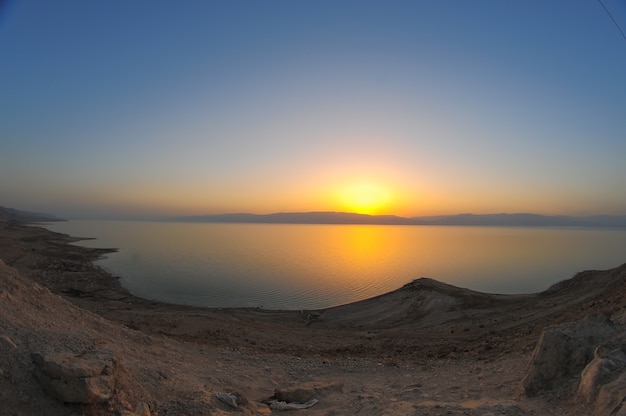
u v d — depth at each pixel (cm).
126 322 2108
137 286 4978
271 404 872
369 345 2000
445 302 3206
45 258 5878
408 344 2022
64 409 584
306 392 931
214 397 769
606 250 11400
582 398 700
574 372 800
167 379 803
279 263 8119
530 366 872
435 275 6581
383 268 7525
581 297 2727
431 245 13700
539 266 7719
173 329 2022
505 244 14100
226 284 5453
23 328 709
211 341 1741
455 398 926
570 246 12950
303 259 8969
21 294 1000
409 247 12781
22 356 629
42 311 972
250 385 1037
